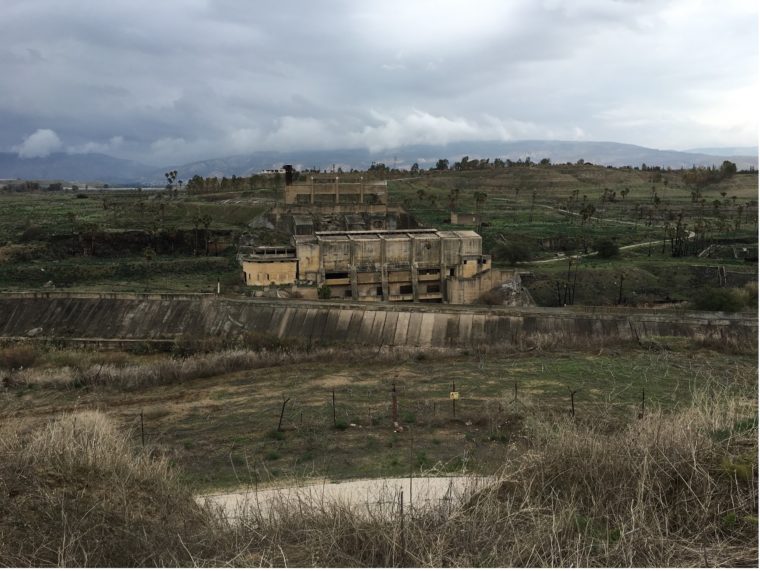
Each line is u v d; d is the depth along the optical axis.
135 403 41.81
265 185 173.12
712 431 15.38
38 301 75.44
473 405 34.94
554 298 95.81
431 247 102.12
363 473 23.91
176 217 129.62
